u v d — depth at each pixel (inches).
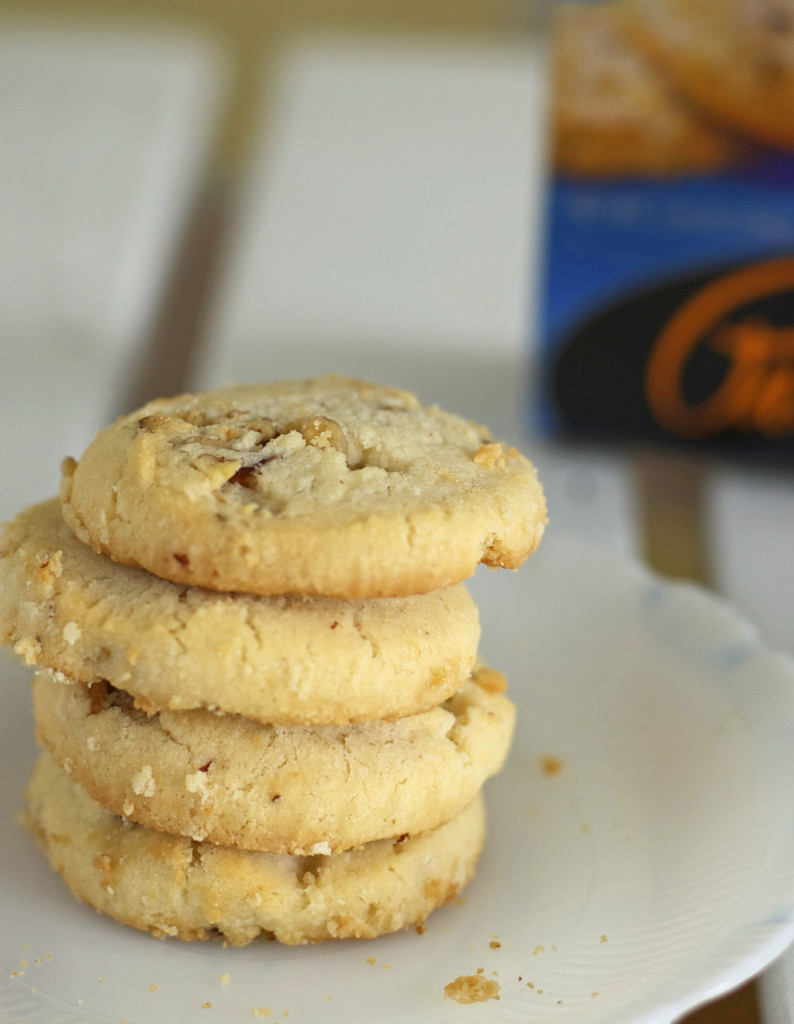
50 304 22.6
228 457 12.6
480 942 12.9
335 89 29.3
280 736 12.7
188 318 24.7
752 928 12.5
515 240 24.6
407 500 12.5
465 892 13.3
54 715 12.9
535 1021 12.3
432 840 13.1
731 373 20.4
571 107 22.5
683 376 20.5
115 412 21.0
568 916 13.1
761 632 16.3
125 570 12.7
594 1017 12.2
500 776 14.1
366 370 21.2
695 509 18.8
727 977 12.2
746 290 20.9
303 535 12.2
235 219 27.7
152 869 12.8
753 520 18.6
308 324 21.7
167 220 25.8
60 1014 12.4
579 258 21.7
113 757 12.7
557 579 15.3
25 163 26.2
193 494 12.4
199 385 21.5
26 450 18.5
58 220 24.8
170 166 26.8
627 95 22.4
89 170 26.2
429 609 12.8
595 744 14.3
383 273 23.6
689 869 13.2
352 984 12.6
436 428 13.3
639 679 14.5
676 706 14.2
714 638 14.5
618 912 13.0
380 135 27.8
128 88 28.7
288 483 12.5
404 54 30.9
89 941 12.9
